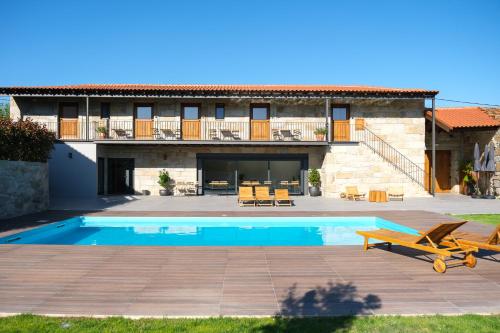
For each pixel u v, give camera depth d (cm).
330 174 1877
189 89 1809
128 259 634
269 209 1409
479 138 2014
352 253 696
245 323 367
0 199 1098
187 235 1026
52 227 1007
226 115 2058
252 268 580
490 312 402
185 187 2056
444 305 423
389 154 2022
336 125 2045
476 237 666
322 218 1198
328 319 379
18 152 1196
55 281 505
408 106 2039
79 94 1844
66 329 351
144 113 2052
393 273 557
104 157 1994
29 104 2014
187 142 1867
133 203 1595
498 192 1870
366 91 1838
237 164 2069
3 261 617
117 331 346
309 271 565
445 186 2186
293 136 2053
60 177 1806
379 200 1686
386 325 364
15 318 377
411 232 961
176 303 423
